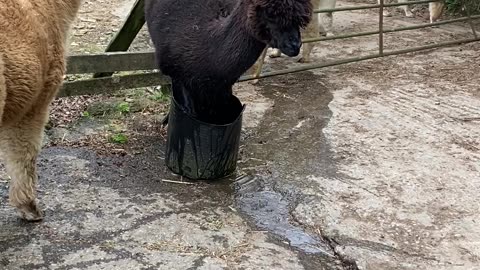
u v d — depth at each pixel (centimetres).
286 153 281
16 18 167
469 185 256
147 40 415
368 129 310
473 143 297
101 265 190
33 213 209
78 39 414
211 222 220
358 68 412
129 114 306
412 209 236
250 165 269
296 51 203
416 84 381
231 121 257
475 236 219
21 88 171
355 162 274
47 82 189
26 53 170
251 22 205
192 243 206
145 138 284
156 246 202
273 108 333
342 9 391
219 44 223
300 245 211
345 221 226
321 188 250
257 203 238
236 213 229
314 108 335
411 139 300
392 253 207
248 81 372
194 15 238
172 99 251
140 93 328
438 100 353
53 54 188
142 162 262
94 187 237
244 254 202
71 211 219
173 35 239
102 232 208
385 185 254
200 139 244
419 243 213
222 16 235
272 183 254
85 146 270
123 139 278
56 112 297
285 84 373
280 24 199
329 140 296
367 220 227
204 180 253
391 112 333
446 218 230
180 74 239
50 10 185
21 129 193
